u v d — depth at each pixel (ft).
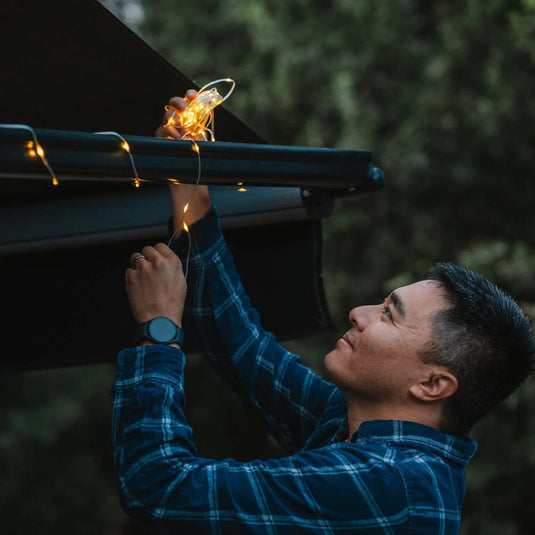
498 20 26.84
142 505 4.71
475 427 23.59
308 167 5.26
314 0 30.25
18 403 32.30
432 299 5.28
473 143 26.91
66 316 7.02
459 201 28.09
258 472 4.78
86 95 5.68
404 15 28.91
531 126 26.02
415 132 27.04
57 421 32.07
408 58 28.48
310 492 4.74
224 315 6.16
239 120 5.75
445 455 5.18
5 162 3.79
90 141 4.08
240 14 29.63
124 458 4.79
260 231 6.83
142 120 5.91
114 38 5.19
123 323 6.93
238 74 30.91
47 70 5.45
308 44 29.19
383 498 4.78
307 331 6.88
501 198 27.73
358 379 5.32
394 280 25.76
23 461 32.94
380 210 28.53
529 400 22.43
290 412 6.25
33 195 6.66
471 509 24.58
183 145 4.52
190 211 6.10
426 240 28.32
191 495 4.67
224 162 4.73
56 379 32.78
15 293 7.11
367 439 5.20
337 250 29.30
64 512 33.76
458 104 26.96
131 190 6.59
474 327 5.19
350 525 4.73
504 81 25.57
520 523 24.79
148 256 5.29
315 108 29.25
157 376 4.90
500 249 23.65
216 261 6.15
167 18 31.96
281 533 4.69
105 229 6.49
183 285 5.27
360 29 28.81
